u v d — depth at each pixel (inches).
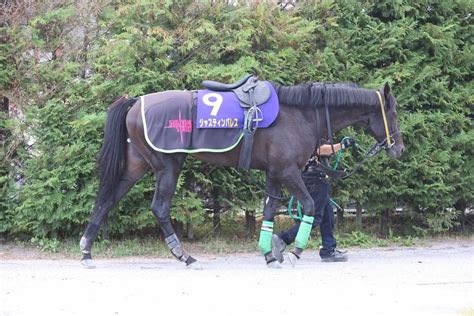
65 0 367.2
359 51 392.8
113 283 261.4
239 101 294.5
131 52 348.2
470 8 411.5
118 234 371.6
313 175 319.0
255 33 369.7
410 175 387.5
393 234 413.1
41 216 342.6
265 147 296.7
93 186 342.3
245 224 400.2
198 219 357.1
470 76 419.5
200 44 366.6
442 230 406.0
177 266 310.2
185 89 359.3
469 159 407.8
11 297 235.3
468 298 238.1
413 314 216.1
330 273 288.4
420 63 399.5
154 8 358.6
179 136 293.0
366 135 381.4
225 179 359.6
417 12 401.1
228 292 245.4
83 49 368.8
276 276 279.6
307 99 302.8
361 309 221.8
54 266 305.9
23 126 349.7
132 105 303.0
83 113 350.9
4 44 352.8
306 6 394.3
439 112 391.5
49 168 348.5
